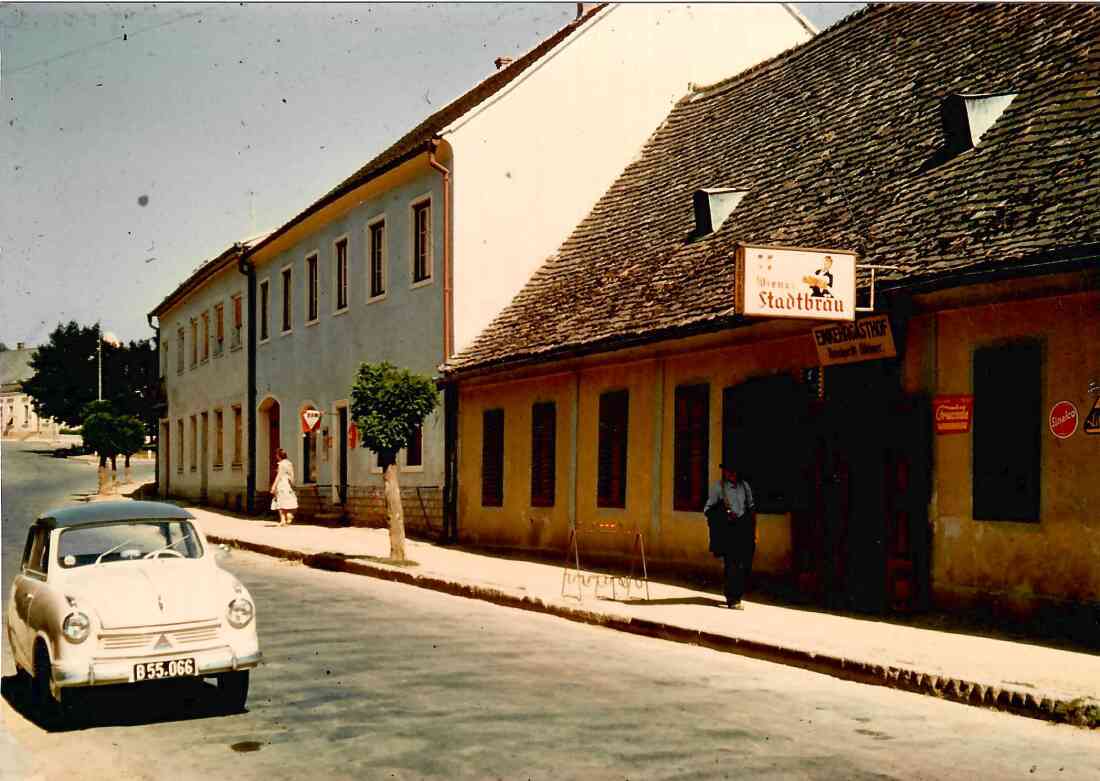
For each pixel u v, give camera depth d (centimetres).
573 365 2100
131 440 4912
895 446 1386
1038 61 1579
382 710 883
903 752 763
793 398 1542
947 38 1898
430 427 2625
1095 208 1167
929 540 1340
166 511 1004
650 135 2752
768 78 2436
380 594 1697
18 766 734
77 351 8200
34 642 889
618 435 1966
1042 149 1366
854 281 1337
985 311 1281
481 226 2578
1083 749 780
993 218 1302
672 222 2195
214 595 895
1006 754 761
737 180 2097
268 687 977
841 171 1781
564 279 2419
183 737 809
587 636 1295
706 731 814
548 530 2164
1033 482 1220
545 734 800
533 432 2227
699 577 1742
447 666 1076
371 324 2961
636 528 1903
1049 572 1194
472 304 2566
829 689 990
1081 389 1172
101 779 705
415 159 2689
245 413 3931
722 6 2847
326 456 3253
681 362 1811
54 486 5409
